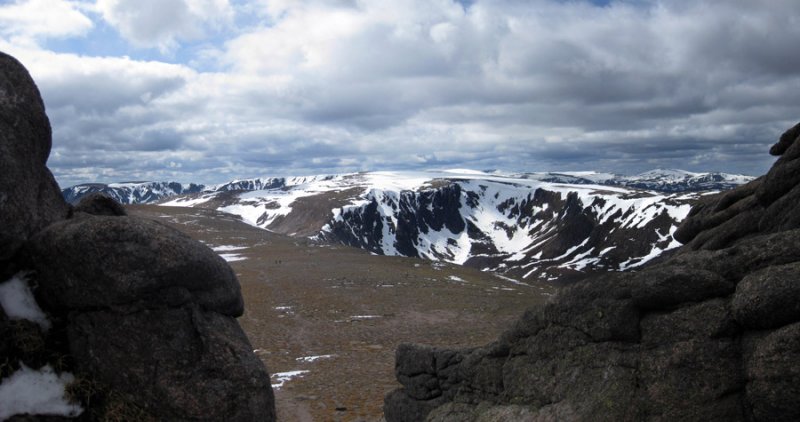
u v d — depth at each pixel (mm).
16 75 8938
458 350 14094
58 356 8375
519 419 10992
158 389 8328
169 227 9203
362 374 24391
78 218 8797
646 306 10016
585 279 11273
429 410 14367
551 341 11445
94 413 8188
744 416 8617
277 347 30000
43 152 9281
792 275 8367
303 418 18531
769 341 8359
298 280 57500
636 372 9750
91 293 8469
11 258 8680
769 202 12680
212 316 9062
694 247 14297
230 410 8430
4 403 7703
